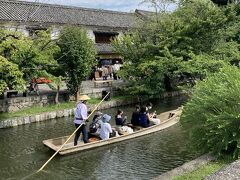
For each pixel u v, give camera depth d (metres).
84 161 10.84
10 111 17.58
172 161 10.53
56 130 15.19
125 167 10.22
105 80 23.75
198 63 19.41
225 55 21.27
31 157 11.30
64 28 19.83
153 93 21.53
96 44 29.30
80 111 11.91
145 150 11.72
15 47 16.14
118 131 13.28
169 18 21.64
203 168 7.09
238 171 6.01
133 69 21.78
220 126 7.42
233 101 8.03
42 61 16.92
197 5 22.06
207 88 8.58
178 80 25.55
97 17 30.69
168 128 14.51
